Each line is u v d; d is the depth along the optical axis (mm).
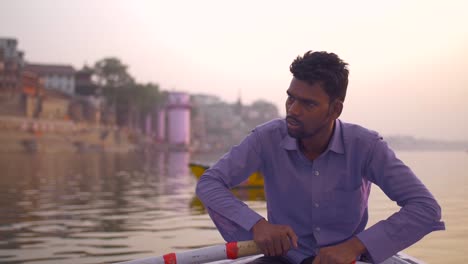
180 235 6449
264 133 1821
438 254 4988
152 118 127625
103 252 5332
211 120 198375
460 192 11875
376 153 1723
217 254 1650
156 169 30500
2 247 5656
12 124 65938
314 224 1794
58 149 76500
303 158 1766
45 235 6535
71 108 83000
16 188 15305
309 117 1643
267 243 1635
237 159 1811
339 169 1750
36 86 72250
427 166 29516
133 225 7422
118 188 15328
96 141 91312
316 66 1604
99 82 109188
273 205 1868
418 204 1642
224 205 1736
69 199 11805
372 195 10234
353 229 1811
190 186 16219
